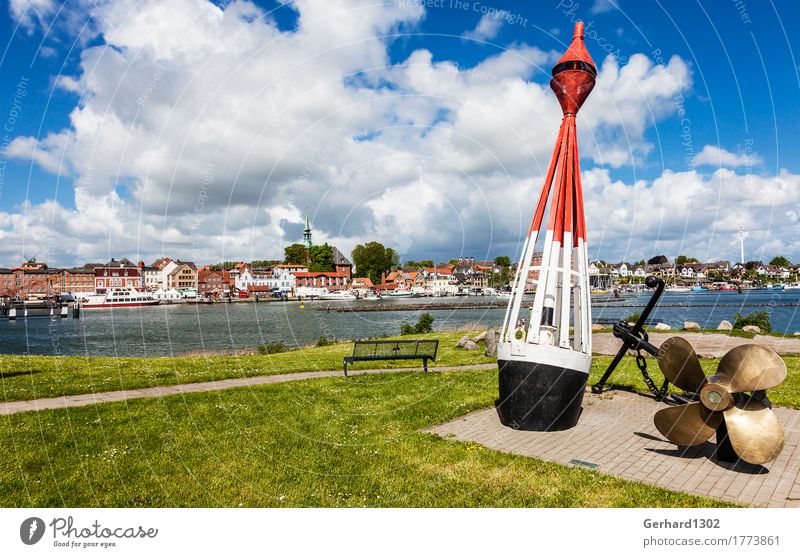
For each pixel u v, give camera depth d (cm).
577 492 657
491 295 13600
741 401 756
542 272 952
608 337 2331
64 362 1783
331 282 14325
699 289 13838
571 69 973
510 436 894
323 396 1198
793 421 988
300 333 5022
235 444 838
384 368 1653
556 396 908
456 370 1598
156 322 6738
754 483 686
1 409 1048
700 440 780
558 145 993
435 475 716
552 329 971
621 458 782
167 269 13675
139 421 965
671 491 657
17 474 710
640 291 10262
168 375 1458
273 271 14262
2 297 11812
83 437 862
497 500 639
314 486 684
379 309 9300
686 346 899
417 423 967
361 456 789
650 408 1098
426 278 15162
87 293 12681
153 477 707
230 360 1888
